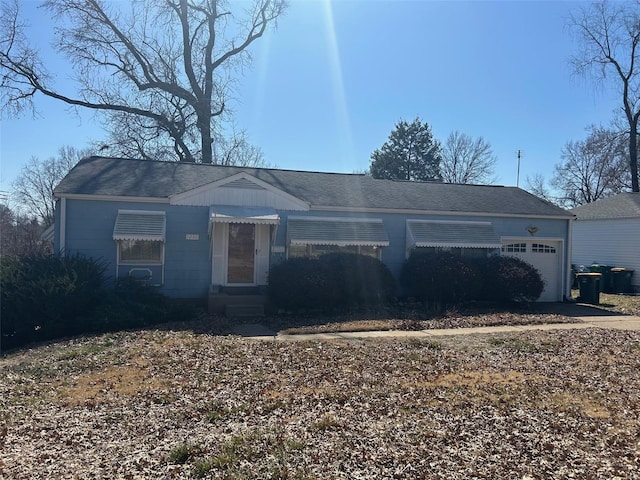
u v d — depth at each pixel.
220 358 9.48
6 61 25.61
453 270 16.52
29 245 31.61
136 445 5.49
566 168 47.59
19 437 5.78
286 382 7.90
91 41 27.64
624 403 6.95
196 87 30.44
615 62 34.56
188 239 15.95
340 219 17.19
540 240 19.44
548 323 14.48
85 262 13.71
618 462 4.97
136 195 15.43
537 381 8.02
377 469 4.77
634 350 10.49
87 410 6.77
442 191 20.28
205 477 4.63
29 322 12.41
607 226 26.03
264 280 16.70
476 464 4.90
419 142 54.78
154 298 14.19
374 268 15.91
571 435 5.70
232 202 16.31
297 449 5.22
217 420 6.27
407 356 9.74
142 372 8.59
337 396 7.11
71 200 15.06
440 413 6.43
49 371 8.86
